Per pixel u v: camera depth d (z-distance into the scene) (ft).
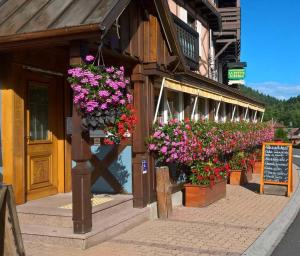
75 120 17.34
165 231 20.38
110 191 23.62
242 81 63.57
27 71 20.58
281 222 23.20
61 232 17.57
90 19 16.19
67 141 22.93
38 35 16.53
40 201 20.76
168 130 23.90
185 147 24.39
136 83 22.47
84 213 17.43
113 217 20.20
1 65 19.57
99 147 23.84
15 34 16.79
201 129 27.27
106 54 19.84
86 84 16.72
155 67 22.61
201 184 27.22
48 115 22.11
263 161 32.83
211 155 28.76
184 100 32.73
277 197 31.40
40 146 21.52
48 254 16.26
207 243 18.56
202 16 47.96
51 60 21.63
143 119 22.67
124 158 23.35
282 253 18.01
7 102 19.53
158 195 23.29
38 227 18.26
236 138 36.14
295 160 74.33
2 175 19.70
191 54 41.16
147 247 17.66
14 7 19.01
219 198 29.78
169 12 22.82
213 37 54.13
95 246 17.47
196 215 24.39
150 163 23.38
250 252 17.39
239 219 23.58
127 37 20.80
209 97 34.14
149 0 22.11
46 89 21.91
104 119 17.39
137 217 21.17
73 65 16.97
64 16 17.03
